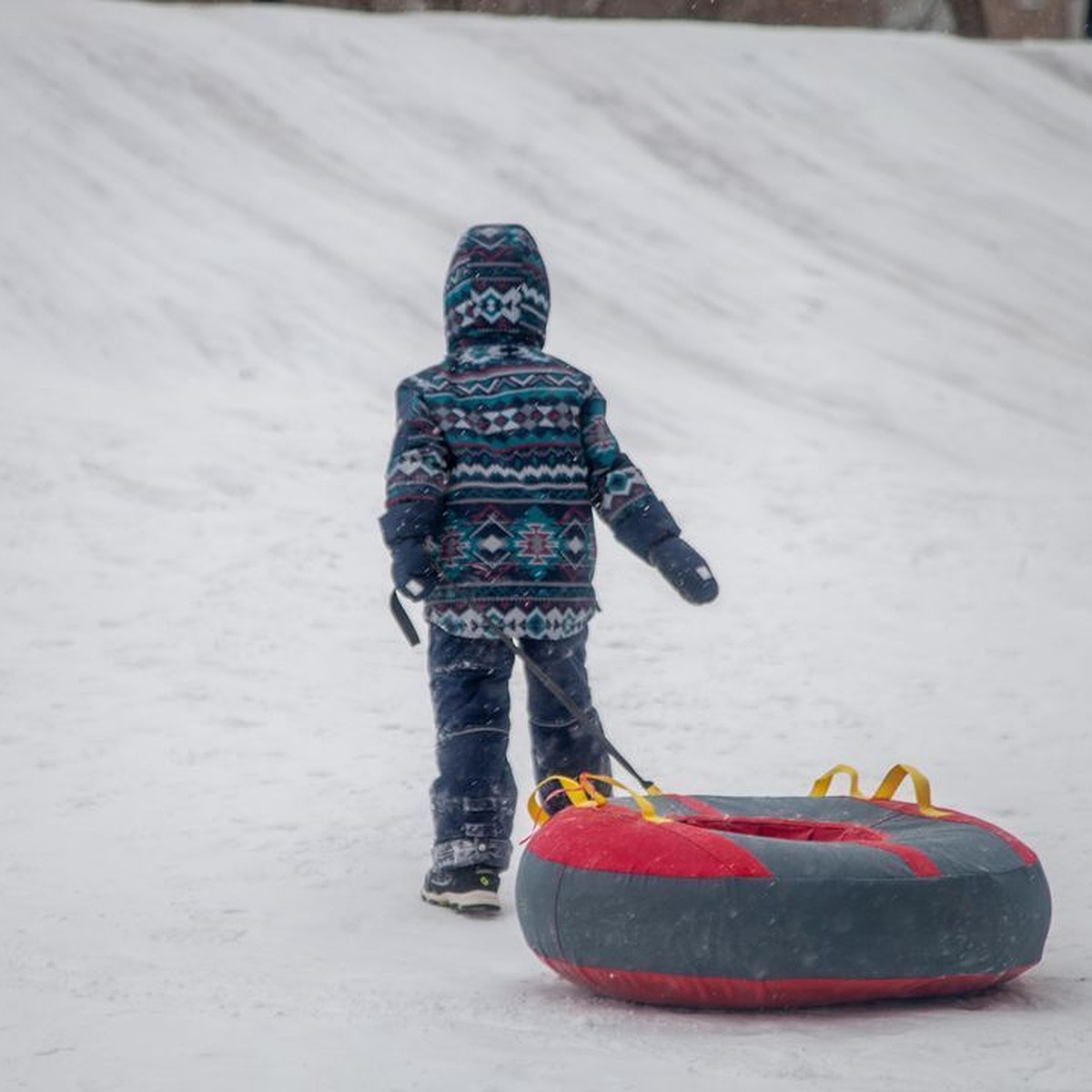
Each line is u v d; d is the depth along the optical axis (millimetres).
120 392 27656
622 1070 5719
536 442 9133
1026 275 46281
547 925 7066
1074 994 7148
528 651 9211
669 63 54188
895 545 21922
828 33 62406
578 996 7121
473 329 9477
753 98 53719
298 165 40812
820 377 36312
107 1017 6430
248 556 19484
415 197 40875
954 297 43719
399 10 59219
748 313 39531
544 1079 5551
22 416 24391
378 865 9883
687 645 17047
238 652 16234
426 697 15008
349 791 11859
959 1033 6387
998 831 7430
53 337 29828
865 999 6840
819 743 13422
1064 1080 5668
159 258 33844
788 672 16047
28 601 17594
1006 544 22234
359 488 22766
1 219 33469
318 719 14133
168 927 8320
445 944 8234
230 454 23688
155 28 45469
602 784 9336
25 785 11977
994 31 73500
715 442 30516
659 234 42781
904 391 36312
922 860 6855
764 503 24078
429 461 9000
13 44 41500
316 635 16953
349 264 36031
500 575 9055
